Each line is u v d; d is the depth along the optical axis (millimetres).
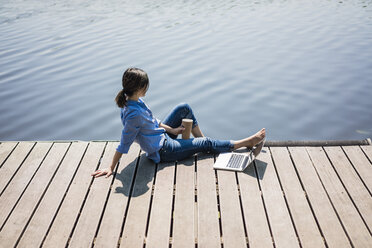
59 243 2863
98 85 7926
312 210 3184
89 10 15367
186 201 3311
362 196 3328
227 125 6312
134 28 12305
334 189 3443
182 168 3830
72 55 9773
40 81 8195
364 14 13547
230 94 7391
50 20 13781
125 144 3521
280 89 7559
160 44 10508
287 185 3521
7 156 4125
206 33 11539
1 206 3293
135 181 3623
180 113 4070
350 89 7469
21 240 2893
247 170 3775
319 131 6055
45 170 3855
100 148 4277
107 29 12250
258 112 6707
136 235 2922
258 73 8352
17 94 7609
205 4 16203
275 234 2904
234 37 11078
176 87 7730
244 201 3297
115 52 9914
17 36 11703
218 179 3633
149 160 3988
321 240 2834
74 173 3801
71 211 3221
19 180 3684
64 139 6016
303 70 8477
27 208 3262
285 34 11320
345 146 4184
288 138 5871
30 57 9688
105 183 3607
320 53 9570
